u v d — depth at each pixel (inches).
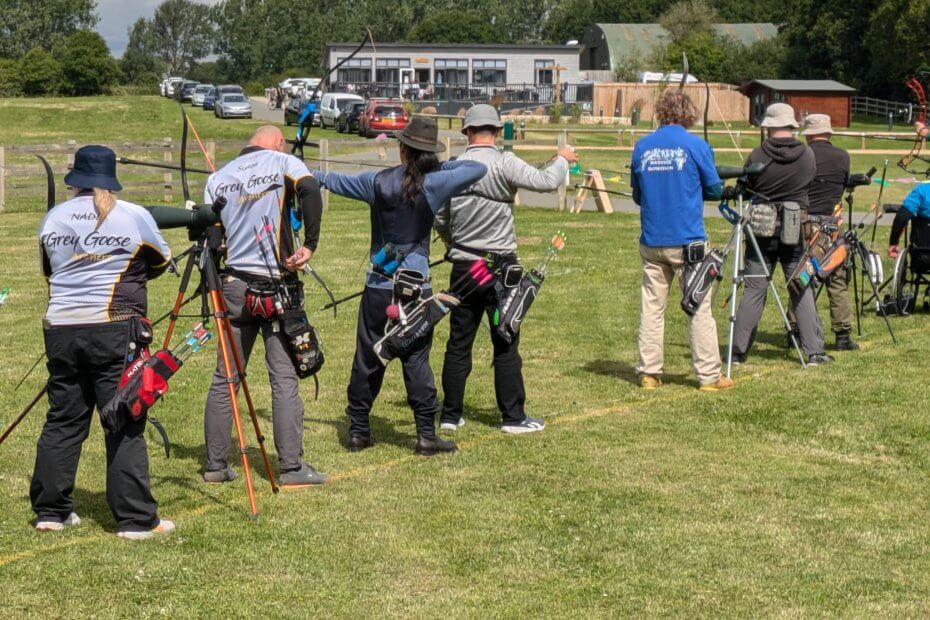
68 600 213.2
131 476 243.0
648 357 373.4
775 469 290.8
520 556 234.4
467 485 278.2
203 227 264.7
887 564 230.8
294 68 5226.4
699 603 212.4
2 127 2410.2
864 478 284.4
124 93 3796.8
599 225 839.1
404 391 371.9
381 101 1918.1
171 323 264.8
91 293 238.5
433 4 5477.4
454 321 321.1
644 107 2679.6
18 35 5211.6
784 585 220.5
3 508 263.4
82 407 247.6
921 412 341.1
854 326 474.6
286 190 271.1
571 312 505.0
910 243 504.1
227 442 281.6
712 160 360.2
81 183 239.8
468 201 310.3
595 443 312.7
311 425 333.4
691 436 319.3
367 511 260.7
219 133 2108.8
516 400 323.0
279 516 257.4
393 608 210.7
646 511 260.1
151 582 221.1
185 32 7539.4
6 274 628.7
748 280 404.2
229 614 207.8
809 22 3068.4
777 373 392.8
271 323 275.3
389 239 293.4
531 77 2960.1
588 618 206.4
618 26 3452.3
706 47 3078.2
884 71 2805.1
